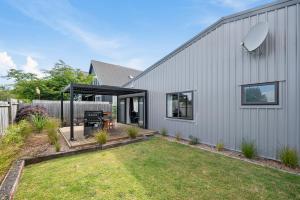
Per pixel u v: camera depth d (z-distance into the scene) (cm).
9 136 546
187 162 473
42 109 1049
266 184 349
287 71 454
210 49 654
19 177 377
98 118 787
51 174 401
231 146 583
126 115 1245
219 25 620
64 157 535
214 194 314
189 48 743
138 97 1100
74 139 704
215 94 636
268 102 493
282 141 465
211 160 489
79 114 1297
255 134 521
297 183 352
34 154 520
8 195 292
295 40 442
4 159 416
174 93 823
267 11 492
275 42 477
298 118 438
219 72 621
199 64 698
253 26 518
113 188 335
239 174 395
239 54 559
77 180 368
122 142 680
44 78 1772
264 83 497
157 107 941
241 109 556
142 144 683
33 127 853
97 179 372
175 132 819
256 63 516
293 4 445
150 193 318
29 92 1636
